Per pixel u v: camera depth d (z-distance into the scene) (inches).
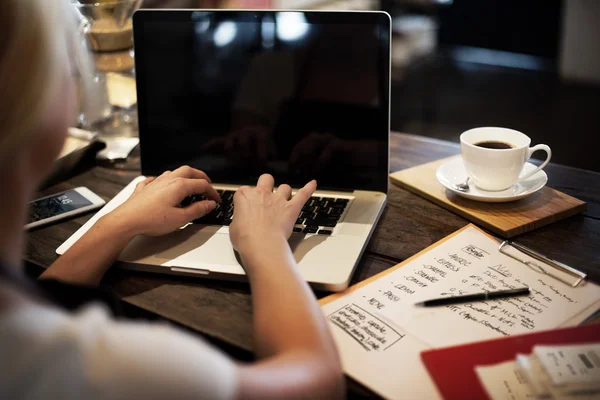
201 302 30.7
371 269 32.6
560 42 156.6
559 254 33.2
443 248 33.6
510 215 36.3
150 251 33.7
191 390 15.3
